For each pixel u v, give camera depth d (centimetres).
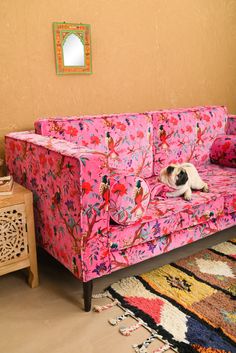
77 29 242
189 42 309
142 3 271
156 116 252
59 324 162
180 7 294
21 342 151
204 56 324
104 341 150
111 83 269
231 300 176
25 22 223
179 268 206
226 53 341
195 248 234
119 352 144
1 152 232
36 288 191
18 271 211
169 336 151
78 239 160
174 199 206
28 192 181
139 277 197
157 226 185
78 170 151
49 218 184
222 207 218
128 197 166
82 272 162
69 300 180
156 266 210
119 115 237
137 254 183
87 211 156
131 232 175
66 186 161
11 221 177
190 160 272
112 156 229
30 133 216
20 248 183
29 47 228
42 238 196
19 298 182
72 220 161
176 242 200
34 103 238
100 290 187
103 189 158
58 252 181
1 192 176
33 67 232
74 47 244
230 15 333
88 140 219
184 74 313
